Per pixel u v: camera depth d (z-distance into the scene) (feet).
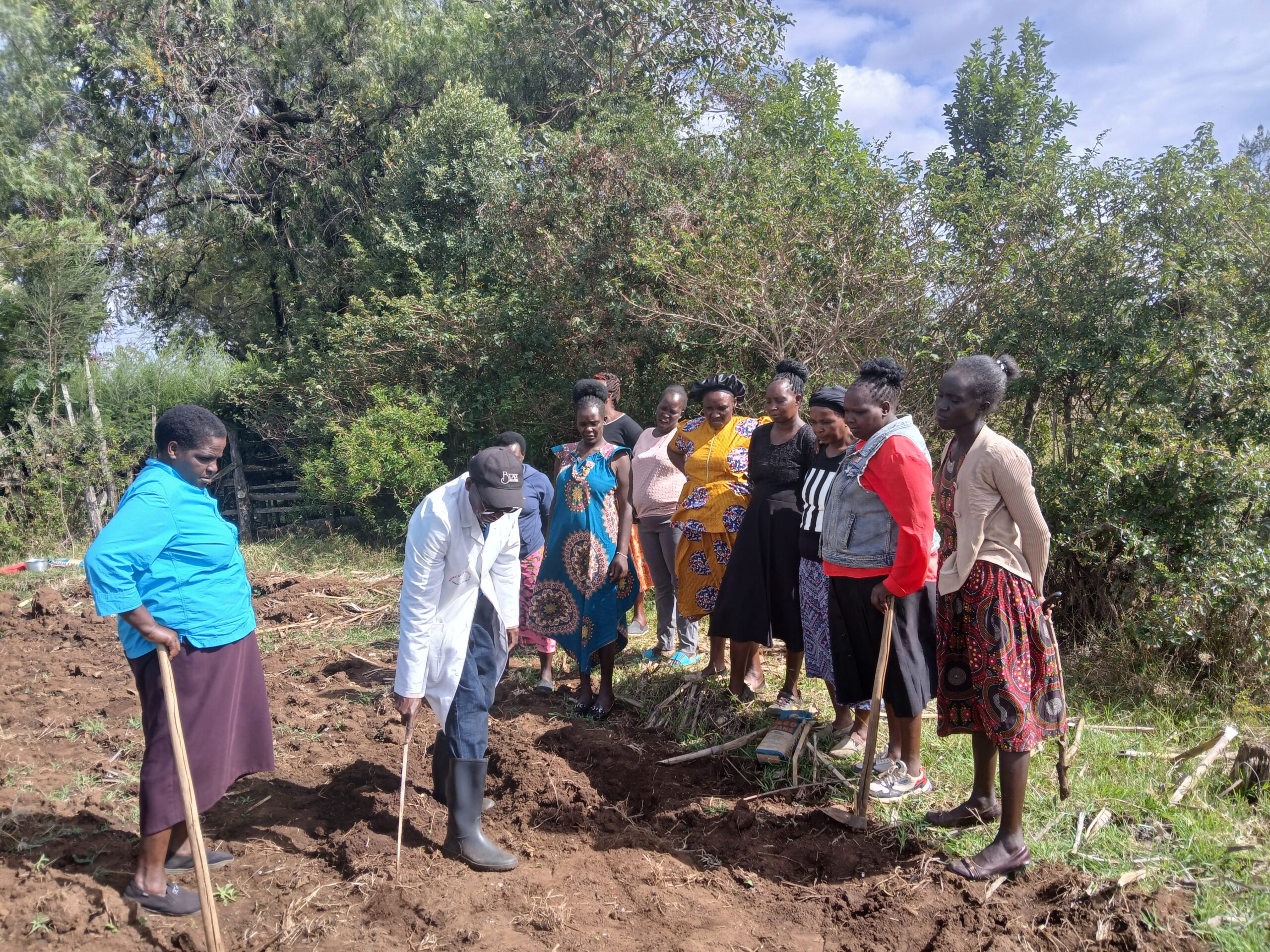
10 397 38.96
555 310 32.89
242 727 11.55
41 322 38.42
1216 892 10.69
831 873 11.66
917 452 11.85
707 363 29.09
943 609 11.83
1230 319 21.12
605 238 31.71
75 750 15.87
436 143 41.37
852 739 14.46
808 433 15.10
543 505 18.42
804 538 14.40
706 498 17.31
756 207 28.02
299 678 19.70
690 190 31.94
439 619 11.88
